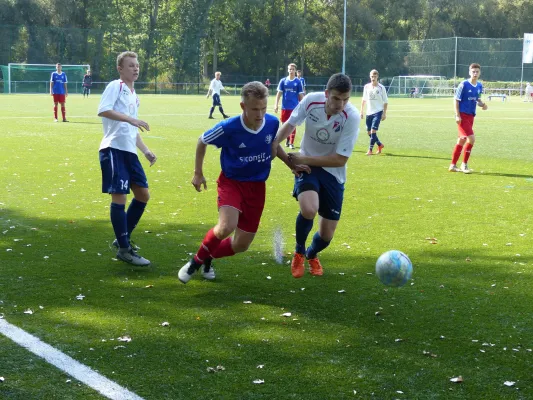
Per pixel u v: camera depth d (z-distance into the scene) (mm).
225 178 5160
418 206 8781
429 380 3641
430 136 19797
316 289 5277
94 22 63469
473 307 4848
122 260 5898
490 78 64312
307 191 5391
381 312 4723
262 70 68625
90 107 32750
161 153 14453
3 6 58875
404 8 75375
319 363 3840
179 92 60250
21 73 54438
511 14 77375
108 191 5801
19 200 8953
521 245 6719
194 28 61250
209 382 3570
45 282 5352
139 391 3451
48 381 3557
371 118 14805
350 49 68688
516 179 11234
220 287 5309
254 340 4180
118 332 4277
